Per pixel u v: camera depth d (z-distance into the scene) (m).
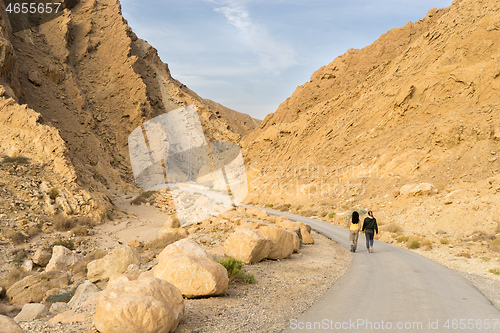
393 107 40.72
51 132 33.22
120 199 37.84
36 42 61.94
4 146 31.36
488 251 13.61
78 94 57.81
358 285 7.77
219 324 5.14
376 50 71.69
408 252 13.88
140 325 4.29
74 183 30.30
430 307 5.96
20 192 26.52
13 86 42.00
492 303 6.36
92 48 72.81
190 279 6.36
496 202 18.47
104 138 58.06
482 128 28.84
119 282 5.55
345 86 68.06
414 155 31.91
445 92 36.91
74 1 78.62
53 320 5.27
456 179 26.23
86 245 21.23
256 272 9.13
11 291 12.41
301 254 12.63
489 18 38.31
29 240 20.50
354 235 13.88
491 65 34.28
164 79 86.81
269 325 5.08
